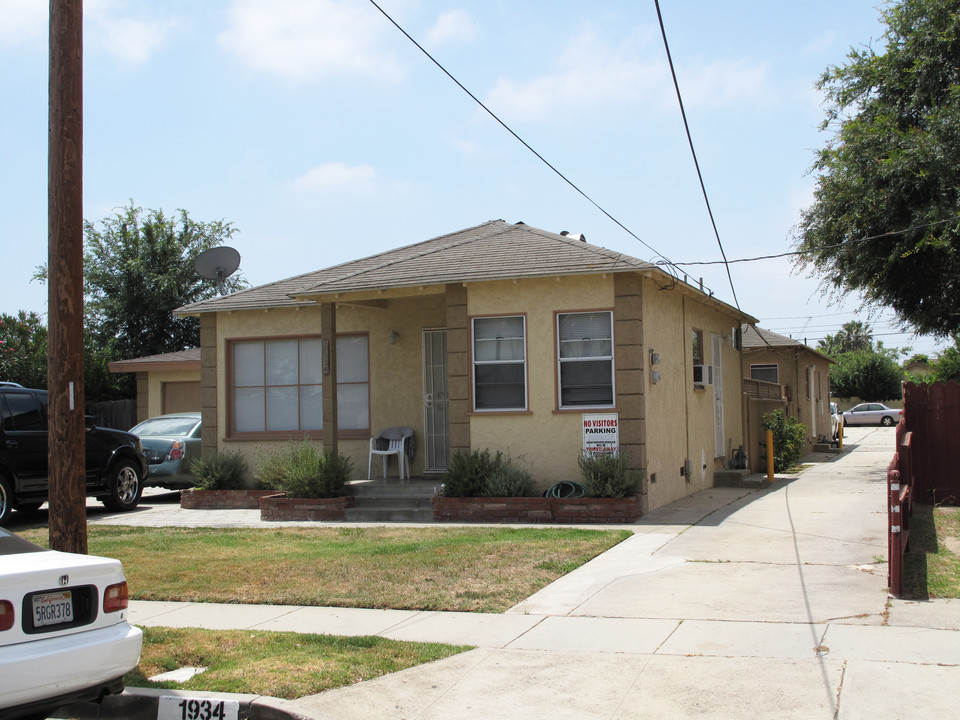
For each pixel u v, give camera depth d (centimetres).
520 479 1327
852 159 1742
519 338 1376
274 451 1633
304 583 901
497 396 1383
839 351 9156
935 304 1798
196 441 1781
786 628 685
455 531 1191
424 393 1597
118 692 538
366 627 747
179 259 3584
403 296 1466
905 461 991
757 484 1752
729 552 995
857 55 1845
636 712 537
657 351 1417
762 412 2223
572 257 1378
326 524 1334
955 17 1672
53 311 743
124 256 3512
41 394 1389
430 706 563
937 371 3656
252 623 771
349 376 1644
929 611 715
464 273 1388
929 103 1753
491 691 583
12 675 476
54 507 733
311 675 610
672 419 1493
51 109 751
